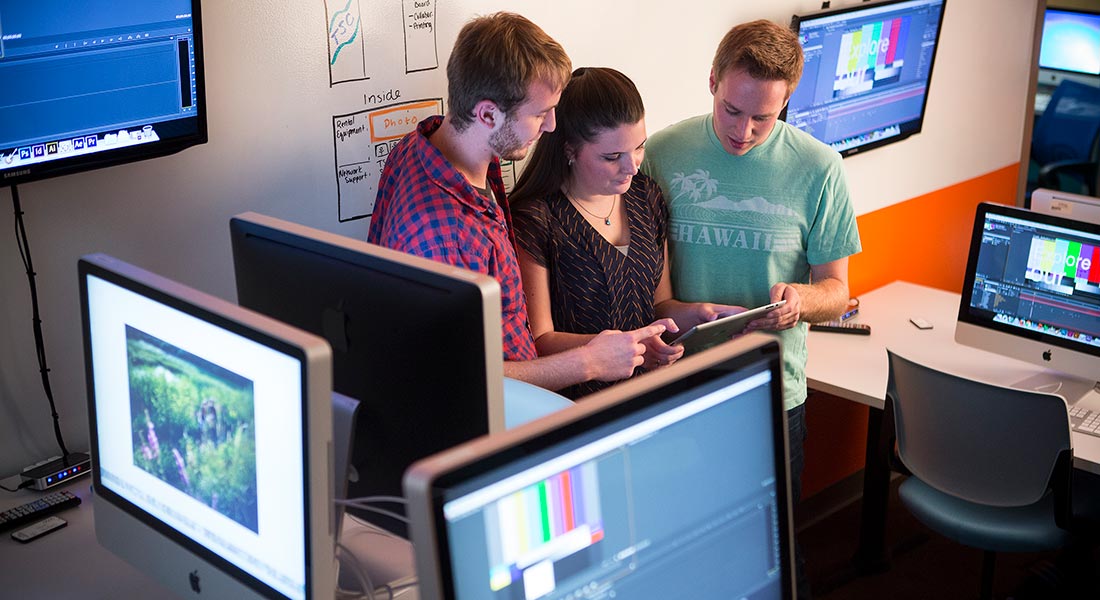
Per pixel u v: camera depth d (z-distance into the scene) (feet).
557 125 7.57
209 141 7.33
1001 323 10.46
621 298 7.94
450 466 3.28
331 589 4.30
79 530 6.36
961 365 10.89
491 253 6.84
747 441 4.28
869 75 12.15
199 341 4.54
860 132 12.38
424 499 3.23
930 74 13.08
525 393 5.44
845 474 13.19
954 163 14.47
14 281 6.78
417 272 4.70
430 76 8.42
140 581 5.80
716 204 8.64
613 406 3.73
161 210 7.25
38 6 5.87
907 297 13.00
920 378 9.45
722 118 8.27
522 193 7.89
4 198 6.61
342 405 4.72
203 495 4.77
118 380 5.15
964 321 10.75
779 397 4.37
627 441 3.82
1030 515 9.70
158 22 6.41
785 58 7.98
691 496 4.09
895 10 12.10
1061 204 10.39
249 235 5.51
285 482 4.27
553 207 7.71
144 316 4.85
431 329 4.63
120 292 4.97
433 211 6.57
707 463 4.13
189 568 4.95
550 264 7.79
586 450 3.68
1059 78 15.55
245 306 5.69
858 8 11.58
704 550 4.17
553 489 3.61
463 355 4.60
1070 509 9.11
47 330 7.01
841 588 11.27
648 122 10.16
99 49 6.19
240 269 5.63
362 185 8.23
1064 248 9.86
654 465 3.93
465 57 6.62
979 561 11.73
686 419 4.01
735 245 8.66
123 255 7.16
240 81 7.37
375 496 5.14
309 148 7.84
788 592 4.57
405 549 5.50
